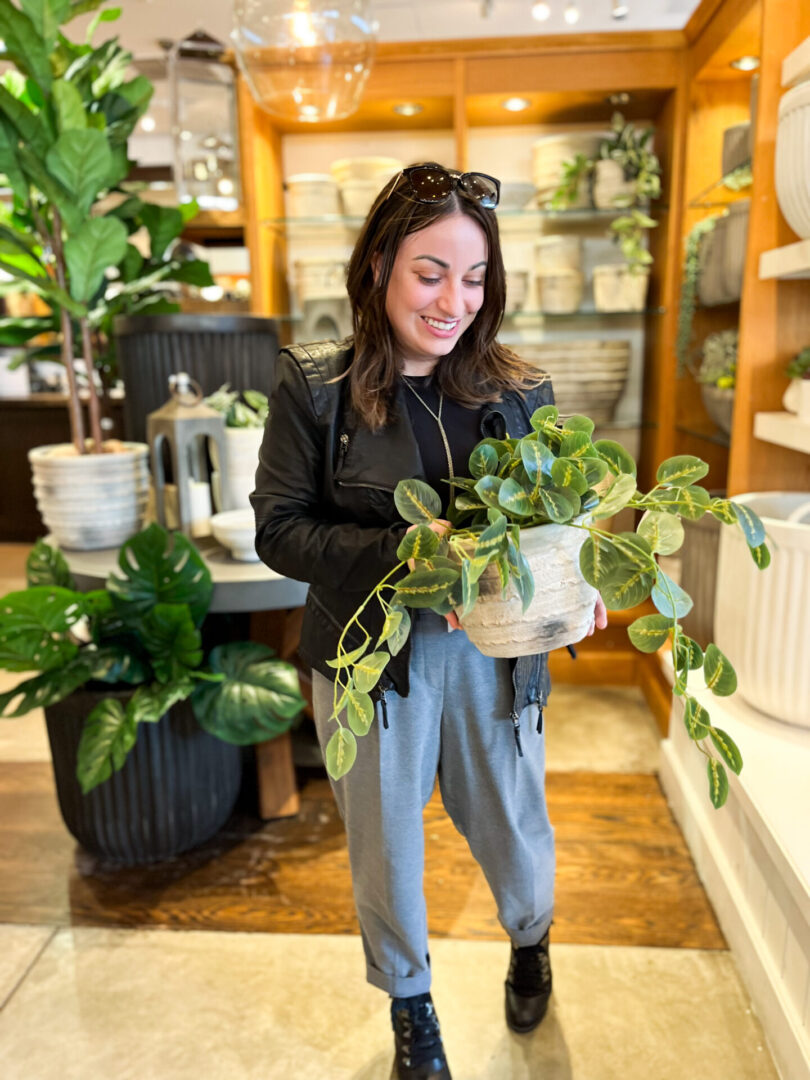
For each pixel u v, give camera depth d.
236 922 1.82
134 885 1.95
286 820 2.23
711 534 2.16
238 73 2.85
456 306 1.09
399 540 1.07
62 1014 1.57
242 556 2.03
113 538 2.23
